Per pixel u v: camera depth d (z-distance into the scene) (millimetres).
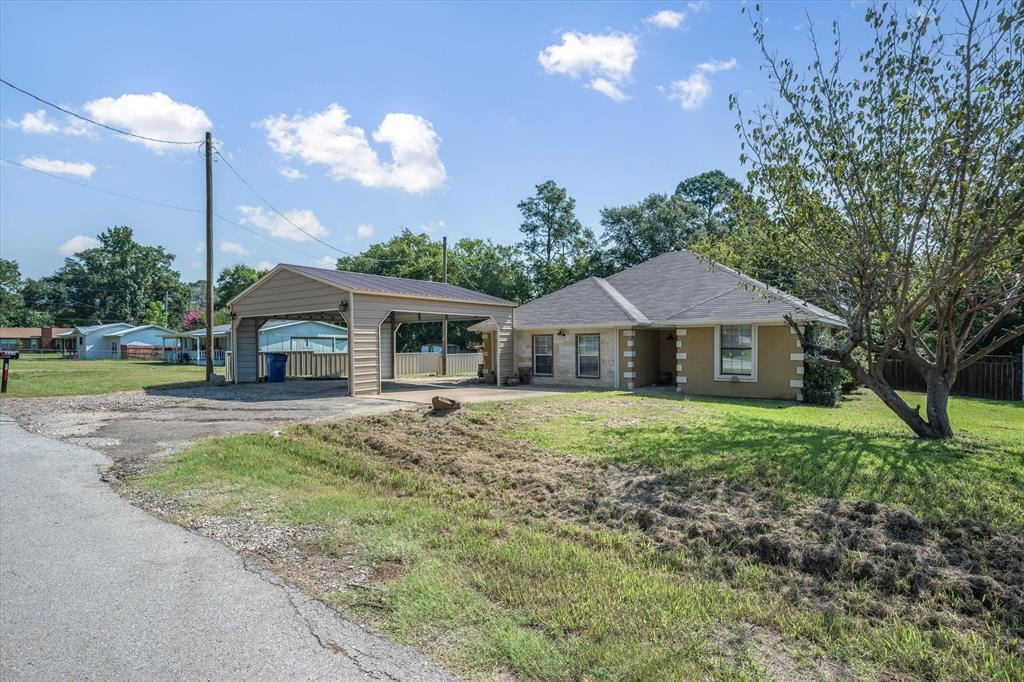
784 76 7227
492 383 19391
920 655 2762
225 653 2785
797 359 13727
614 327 17094
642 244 38062
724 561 3930
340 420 8992
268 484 6000
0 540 4422
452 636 2945
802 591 3520
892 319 8742
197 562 3979
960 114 5793
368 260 47469
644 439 7418
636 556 4070
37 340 65812
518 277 44188
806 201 6973
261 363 20422
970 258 6043
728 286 17281
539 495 5457
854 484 5145
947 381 7512
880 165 6418
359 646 2859
